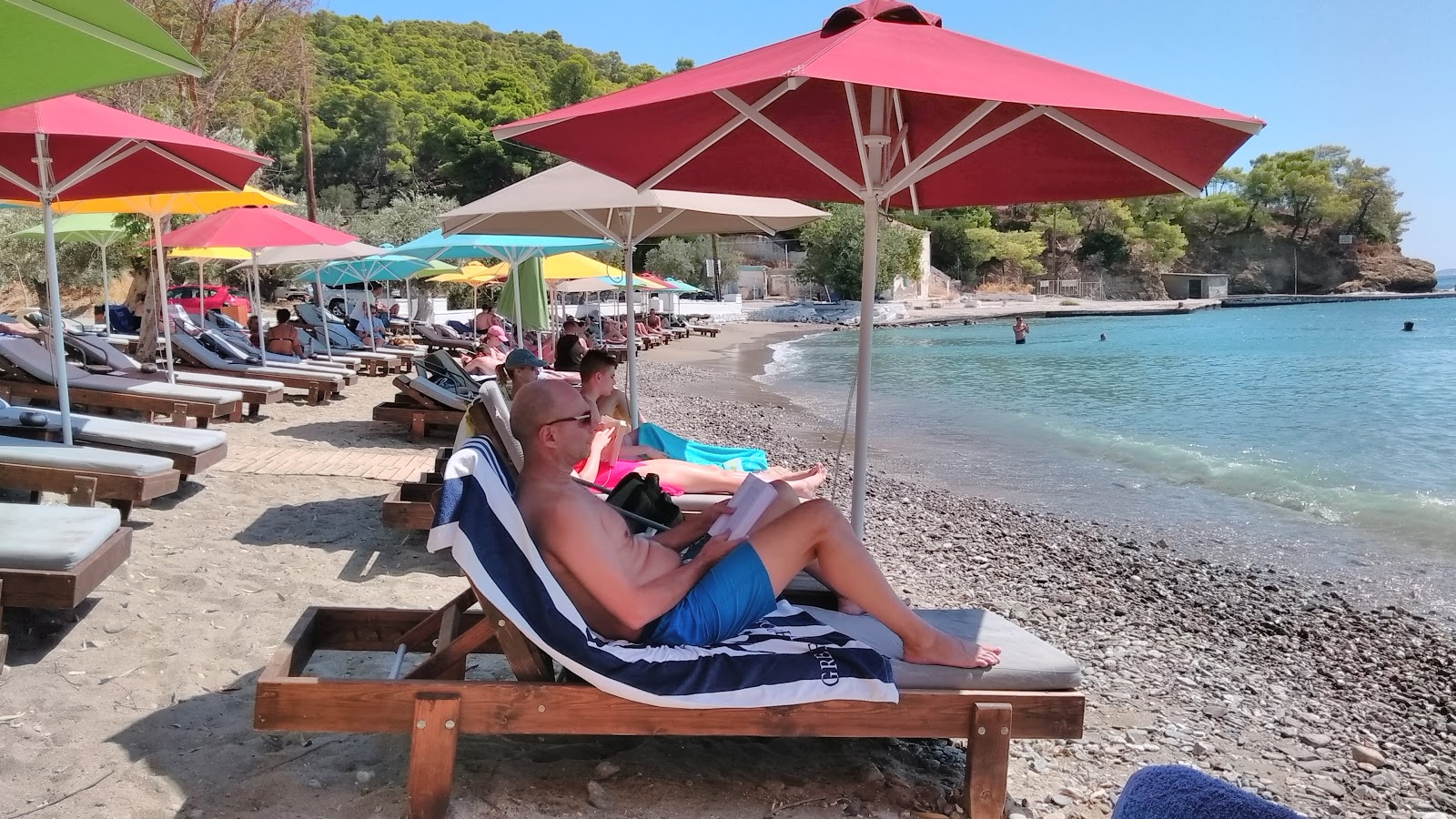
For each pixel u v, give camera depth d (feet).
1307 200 443.32
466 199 259.60
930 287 272.10
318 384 40.16
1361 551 27.71
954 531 28.40
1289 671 18.42
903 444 46.83
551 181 20.85
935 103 13.37
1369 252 442.09
